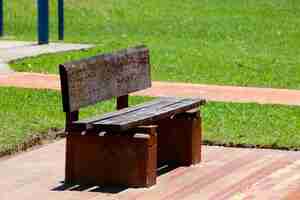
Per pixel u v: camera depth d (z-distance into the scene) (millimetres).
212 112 13680
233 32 26172
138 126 9625
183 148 10656
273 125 12828
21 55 20250
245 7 30859
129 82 10734
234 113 13664
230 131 12391
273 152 11453
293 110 14016
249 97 15484
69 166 9828
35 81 16906
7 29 27047
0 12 25125
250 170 10500
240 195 9438
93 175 9773
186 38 24828
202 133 12211
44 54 20359
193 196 9391
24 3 30172
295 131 12453
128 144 9625
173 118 10656
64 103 9492
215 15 29422
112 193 9477
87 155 9750
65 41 23688
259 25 27641
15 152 11359
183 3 31250
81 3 30281
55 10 29609
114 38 24656
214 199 9281
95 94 9945
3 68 18500
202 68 18953
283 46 23453
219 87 16672
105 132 9664
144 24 27922
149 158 9656
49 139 12141
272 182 9961
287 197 9375
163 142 10703
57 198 9328
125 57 10641
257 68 19125
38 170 10508
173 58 20094
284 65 19703
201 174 10305
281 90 16484
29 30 27094
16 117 13078
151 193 9492
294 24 28031
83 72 9711
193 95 15570
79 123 9602
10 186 9820
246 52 21844
